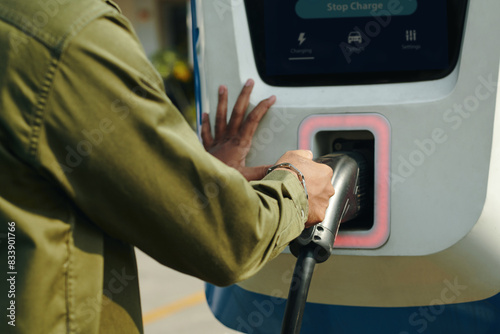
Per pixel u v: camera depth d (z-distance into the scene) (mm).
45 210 1027
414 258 1509
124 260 1121
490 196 1418
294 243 1271
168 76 9578
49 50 968
